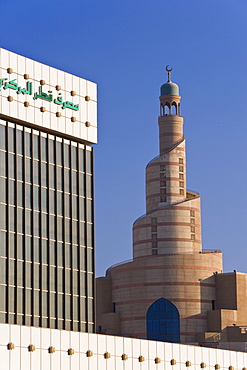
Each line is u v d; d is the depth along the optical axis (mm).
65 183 126438
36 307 119375
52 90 125500
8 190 118188
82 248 127312
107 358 112562
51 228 123375
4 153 118750
